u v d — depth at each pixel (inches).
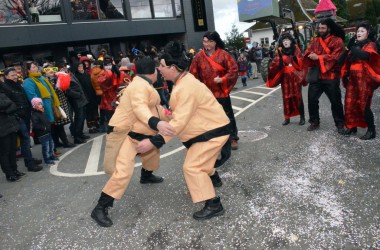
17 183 198.8
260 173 168.9
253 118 297.3
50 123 234.7
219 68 195.2
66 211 152.9
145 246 118.3
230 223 126.3
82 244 124.2
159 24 609.9
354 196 135.6
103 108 290.5
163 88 358.3
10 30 438.6
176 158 207.6
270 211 131.4
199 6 662.5
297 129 242.5
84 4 517.7
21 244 128.9
